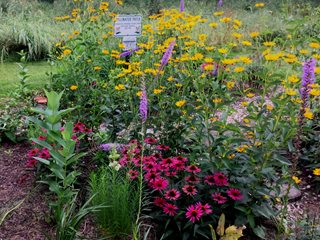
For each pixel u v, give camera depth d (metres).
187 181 2.76
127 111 3.44
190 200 2.78
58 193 2.71
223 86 3.16
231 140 2.77
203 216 2.74
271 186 2.95
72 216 2.71
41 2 11.80
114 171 2.88
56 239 2.48
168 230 2.74
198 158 2.98
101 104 3.88
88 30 5.49
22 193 3.16
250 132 2.99
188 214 2.56
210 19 10.08
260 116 2.77
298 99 3.10
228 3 12.75
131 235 2.75
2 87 5.84
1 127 3.98
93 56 4.66
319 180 3.52
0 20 9.03
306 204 3.31
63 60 4.79
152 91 3.53
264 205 2.81
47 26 8.65
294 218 3.09
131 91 3.65
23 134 4.07
